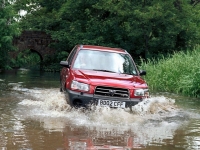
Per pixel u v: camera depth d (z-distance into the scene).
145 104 8.77
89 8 31.31
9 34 24.61
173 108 9.94
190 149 5.66
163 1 27.64
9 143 5.67
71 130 6.73
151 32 28.25
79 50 10.21
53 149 5.36
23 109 8.91
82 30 31.81
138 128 7.20
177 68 16.31
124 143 5.91
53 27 33.47
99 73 9.23
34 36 32.91
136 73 9.91
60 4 34.84
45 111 8.68
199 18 28.50
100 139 6.11
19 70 29.53
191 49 28.81
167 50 29.45
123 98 8.54
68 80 9.02
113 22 28.73
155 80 16.33
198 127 7.54
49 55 33.19
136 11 26.38
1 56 25.94
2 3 24.52
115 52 10.32
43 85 15.65
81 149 5.40
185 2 28.59
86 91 8.48
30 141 5.83
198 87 13.56
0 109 8.86
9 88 13.72
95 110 8.38
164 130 7.11
